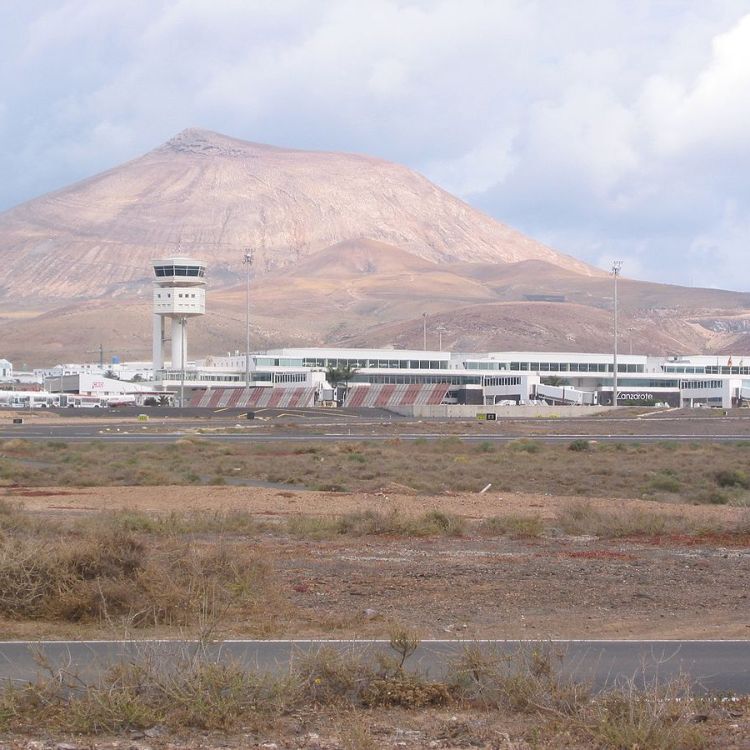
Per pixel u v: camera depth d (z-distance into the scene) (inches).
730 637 1175.6
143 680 858.1
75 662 989.8
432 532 2222.0
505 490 3484.3
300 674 895.7
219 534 2122.3
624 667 1019.9
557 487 3592.5
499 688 888.9
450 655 1013.8
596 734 777.6
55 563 1279.5
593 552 1953.7
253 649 1063.6
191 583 1267.2
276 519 2456.9
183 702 828.6
